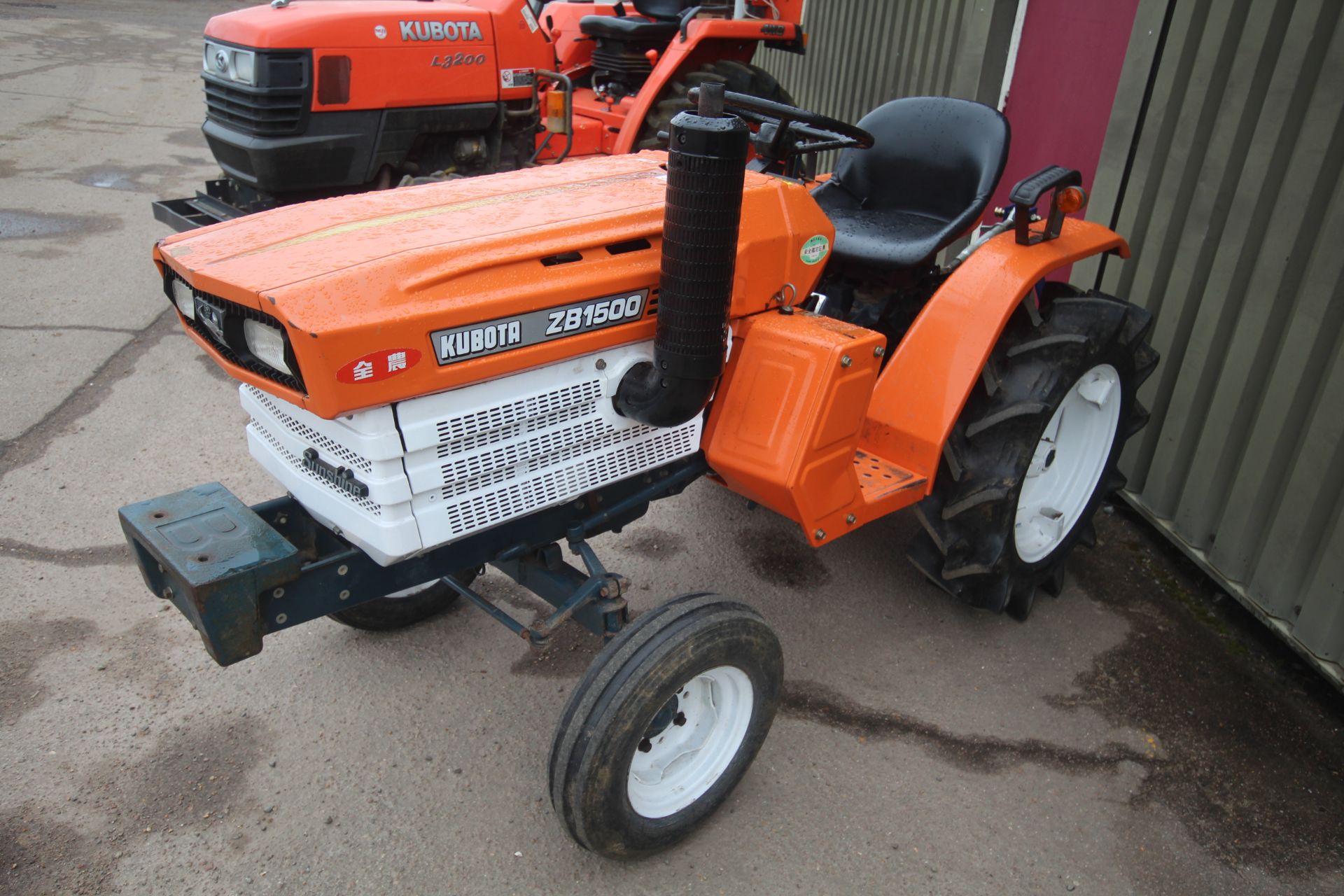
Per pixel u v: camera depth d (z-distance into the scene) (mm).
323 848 2135
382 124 4301
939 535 2688
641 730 1874
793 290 2193
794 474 2002
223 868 2076
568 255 1832
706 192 1653
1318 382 2633
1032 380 2615
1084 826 2271
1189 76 3055
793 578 3172
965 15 4625
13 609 2801
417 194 2117
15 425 3791
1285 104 2668
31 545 3086
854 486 2215
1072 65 3980
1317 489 2613
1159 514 3301
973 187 3111
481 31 4496
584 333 1852
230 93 4129
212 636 1711
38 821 2150
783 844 2193
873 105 5938
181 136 8586
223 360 1838
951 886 2105
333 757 2377
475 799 2285
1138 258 3340
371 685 2615
